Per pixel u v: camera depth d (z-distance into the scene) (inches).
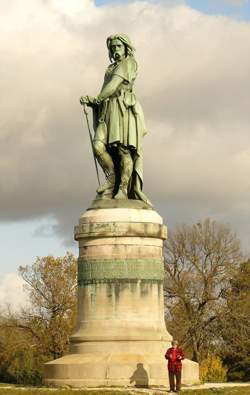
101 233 1194.6
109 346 1155.9
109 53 1325.0
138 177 1278.3
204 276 2842.0
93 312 1187.3
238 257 2908.5
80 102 1284.4
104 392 1020.5
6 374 2736.2
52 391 1043.9
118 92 1279.5
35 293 2797.7
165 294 2856.8
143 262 1193.4
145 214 1216.2
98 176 1289.4
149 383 1103.0
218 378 2352.4
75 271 2829.7
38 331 2755.9
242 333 2795.3
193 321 2783.0
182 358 1067.3
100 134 1270.9
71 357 1164.5
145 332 1165.1
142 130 1286.9
